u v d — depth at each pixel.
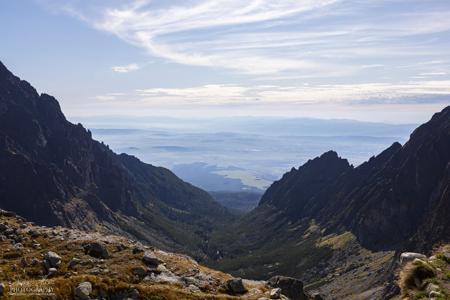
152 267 38.81
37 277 35.28
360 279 188.12
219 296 34.16
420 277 31.41
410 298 30.03
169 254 44.69
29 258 38.25
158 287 33.56
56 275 35.59
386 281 160.25
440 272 31.50
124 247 42.97
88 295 30.45
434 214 168.50
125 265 38.34
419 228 174.75
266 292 36.69
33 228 47.44
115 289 31.97
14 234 44.25
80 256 39.38
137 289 32.41
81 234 46.81
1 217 51.03
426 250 153.12
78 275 34.53
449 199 164.88
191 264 42.19
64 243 42.28
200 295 33.78
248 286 38.38
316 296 58.72
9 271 35.31
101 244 40.88
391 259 185.38
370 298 151.12
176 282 36.28
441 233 153.12
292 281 44.38
